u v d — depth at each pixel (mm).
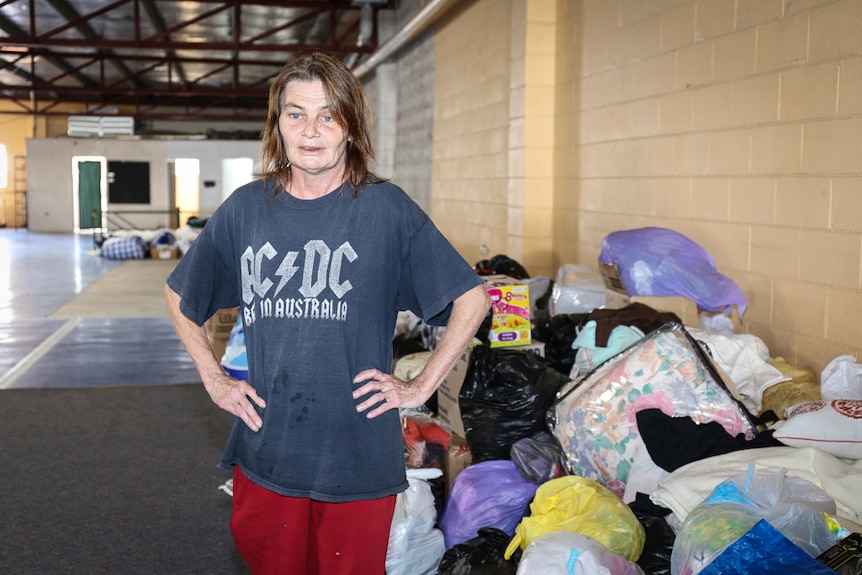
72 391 5734
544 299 4793
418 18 10289
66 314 9125
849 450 2596
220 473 4129
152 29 16000
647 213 5363
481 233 8867
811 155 3742
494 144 8359
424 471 3064
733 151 4355
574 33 6578
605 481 2893
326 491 1817
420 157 12016
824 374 3176
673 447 2779
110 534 3387
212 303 1982
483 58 8703
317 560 1898
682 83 4871
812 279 3760
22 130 26000
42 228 24172
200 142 24047
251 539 1918
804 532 2068
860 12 3410
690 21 4770
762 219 4121
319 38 17344
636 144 5500
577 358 3486
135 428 4879
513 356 3346
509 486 3016
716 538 2068
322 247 1822
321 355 1810
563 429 3031
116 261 15383
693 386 2900
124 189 24062
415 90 12328
